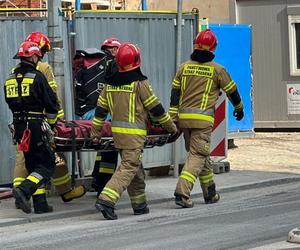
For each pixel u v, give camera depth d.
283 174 31.64
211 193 25.45
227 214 23.28
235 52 41.97
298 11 46.59
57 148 23.59
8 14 37.31
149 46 30.83
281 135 46.41
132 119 22.73
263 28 47.88
